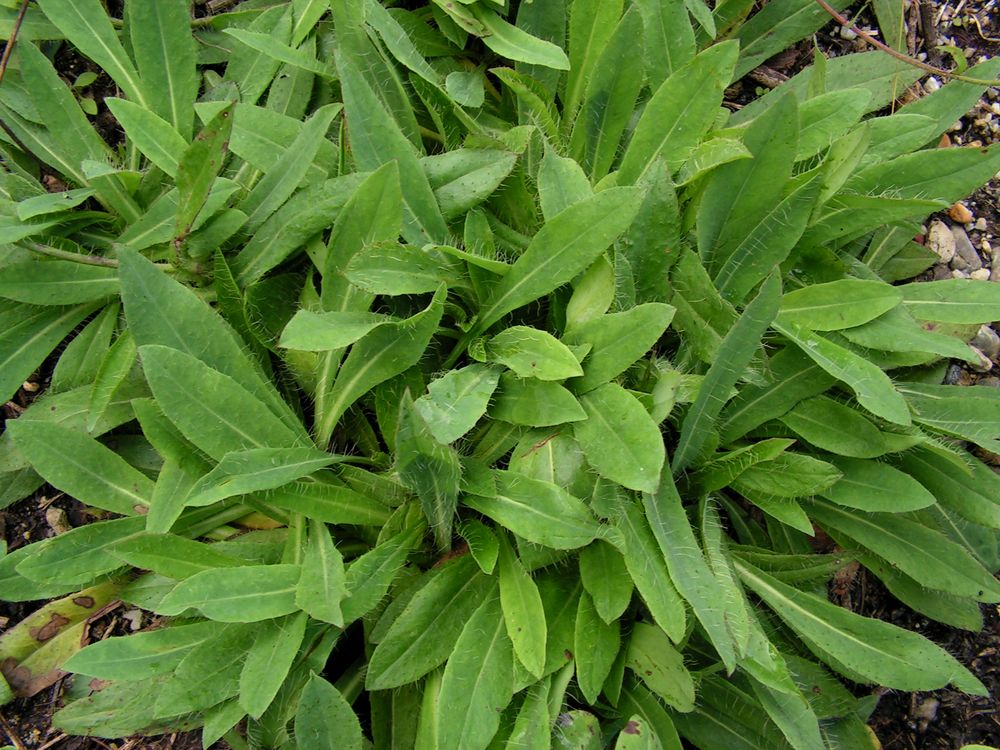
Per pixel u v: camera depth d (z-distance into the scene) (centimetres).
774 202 40
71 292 41
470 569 39
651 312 36
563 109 44
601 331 37
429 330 37
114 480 39
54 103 42
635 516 37
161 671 37
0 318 41
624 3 44
